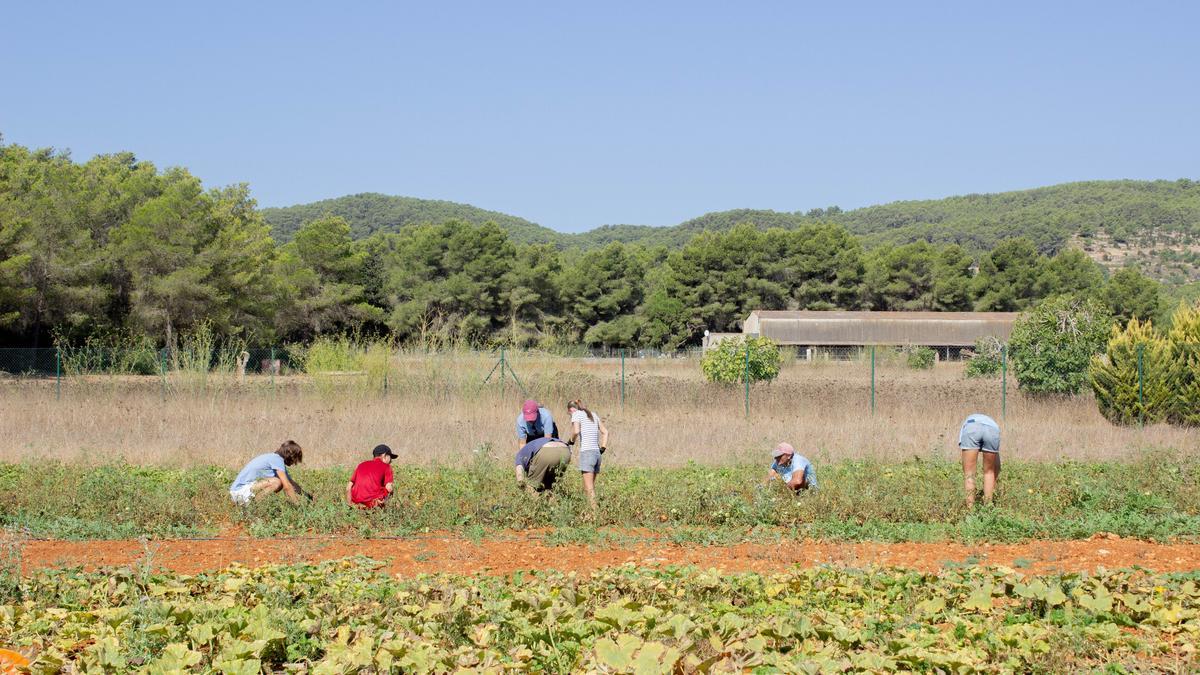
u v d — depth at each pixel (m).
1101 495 11.83
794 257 78.44
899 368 43.09
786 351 42.72
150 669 5.70
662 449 17.08
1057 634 6.46
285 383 26.11
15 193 41.72
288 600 7.41
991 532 10.47
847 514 11.42
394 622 6.73
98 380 27.11
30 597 7.58
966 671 5.66
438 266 70.56
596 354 75.50
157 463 15.86
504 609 6.82
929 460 15.38
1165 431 19.91
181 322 43.84
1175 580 8.16
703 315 77.12
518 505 11.63
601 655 5.45
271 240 54.22
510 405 22.56
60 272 40.31
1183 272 150.00
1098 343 25.05
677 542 10.34
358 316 61.09
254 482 11.96
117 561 9.45
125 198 47.34
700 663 5.35
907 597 7.53
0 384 26.55
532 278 71.81
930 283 79.88
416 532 11.01
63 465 14.92
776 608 7.26
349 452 16.78
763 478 13.24
